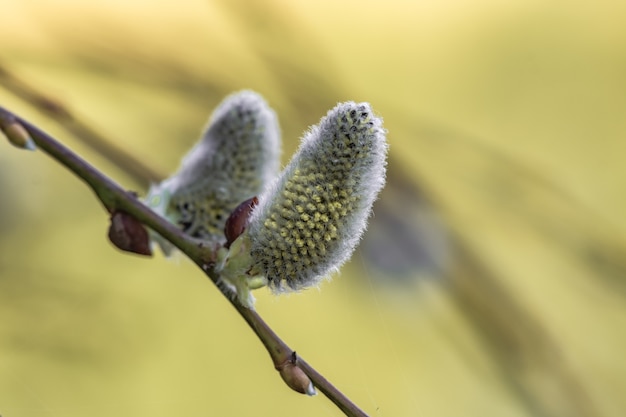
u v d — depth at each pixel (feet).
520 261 1.79
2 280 1.69
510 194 1.83
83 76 1.66
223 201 1.14
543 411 1.73
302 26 1.81
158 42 1.72
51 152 1.10
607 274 1.78
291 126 1.75
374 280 1.75
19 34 1.59
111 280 1.79
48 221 1.73
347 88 1.82
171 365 1.82
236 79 1.75
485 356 1.76
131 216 1.11
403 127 1.84
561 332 1.76
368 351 1.85
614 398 1.74
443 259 1.74
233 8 1.74
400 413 1.81
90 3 1.66
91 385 1.73
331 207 1.06
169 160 1.70
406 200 1.75
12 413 1.65
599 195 1.86
